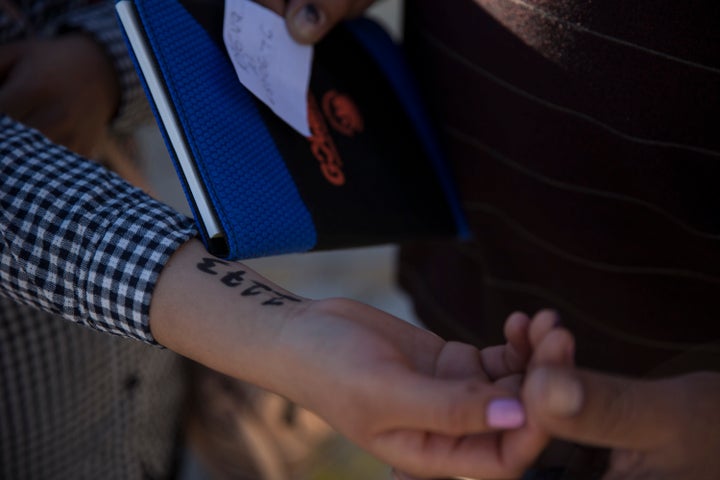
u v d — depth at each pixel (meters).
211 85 0.75
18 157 0.72
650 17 0.74
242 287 0.68
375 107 0.90
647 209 0.80
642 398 0.61
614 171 0.80
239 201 0.73
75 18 0.89
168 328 0.68
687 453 0.62
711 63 0.73
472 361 0.66
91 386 0.95
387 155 0.88
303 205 0.78
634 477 0.63
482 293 0.99
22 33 0.91
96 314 0.70
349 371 0.63
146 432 1.05
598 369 0.91
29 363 0.89
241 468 1.15
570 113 0.80
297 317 0.66
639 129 0.77
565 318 0.91
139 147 1.05
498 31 0.82
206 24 0.77
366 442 0.64
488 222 0.94
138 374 1.00
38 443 0.92
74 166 0.72
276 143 0.78
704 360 0.71
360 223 0.82
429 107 0.94
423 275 1.07
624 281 0.85
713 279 0.80
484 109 0.87
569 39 0.78
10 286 0.72
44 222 0.70
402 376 0.62
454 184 0.95
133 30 0.73
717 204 0.77
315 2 0.81
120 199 0.71
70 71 0.86
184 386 1.14
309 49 0.83
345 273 2.05
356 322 0.65
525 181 0.87
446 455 0.63
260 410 1.11
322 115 0.84
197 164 0.73
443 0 0.87
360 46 0.92
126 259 0.69
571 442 0.66
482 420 0.61
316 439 1.17
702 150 0.75
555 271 0.89
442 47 0.89
